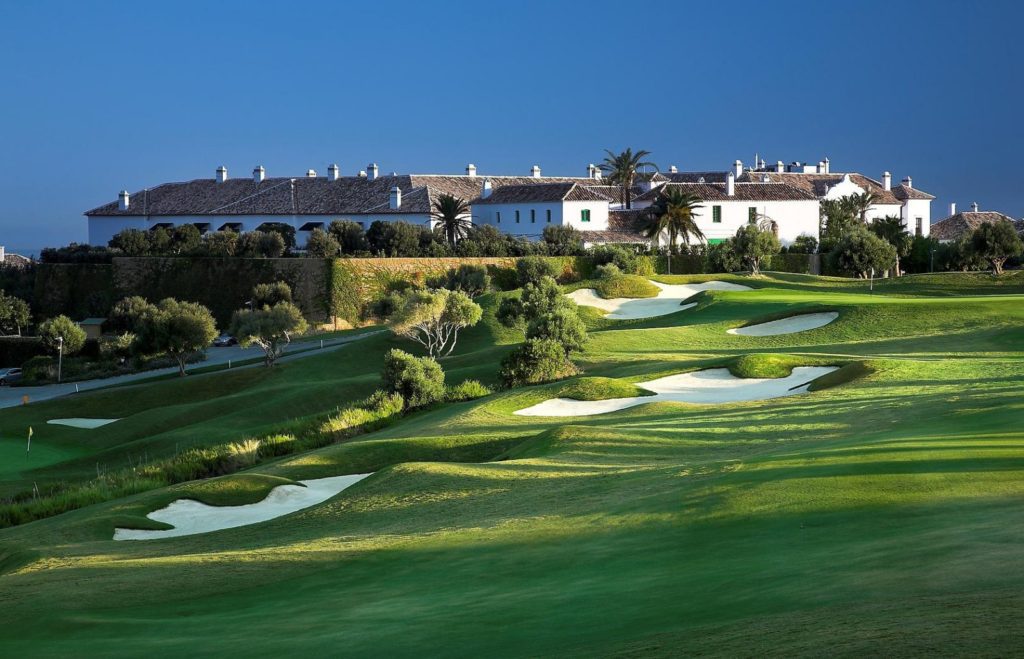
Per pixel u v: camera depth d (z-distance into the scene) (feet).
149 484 117.91
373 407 153.89
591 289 276.00
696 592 36.60
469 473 83.92
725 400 135.33
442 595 44.70
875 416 89.92
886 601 29.96
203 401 205.46
